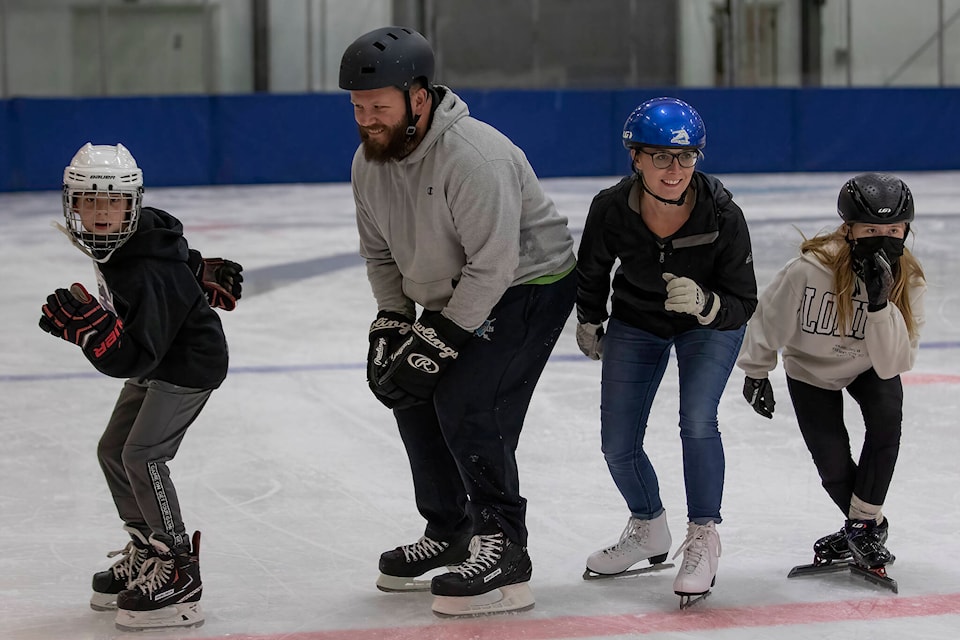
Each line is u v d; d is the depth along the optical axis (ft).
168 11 126.21
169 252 18.70
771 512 26.50
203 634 20.02
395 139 19.21
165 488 19.86
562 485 28.76
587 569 22.65
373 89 18.71
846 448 22.58
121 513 20.72
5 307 55.06
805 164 119.14
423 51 19.07
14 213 93.04
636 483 22.34
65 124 108.47
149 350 18.45
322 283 60.54
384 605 21.42
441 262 20.31
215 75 127.95
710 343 21.25
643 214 20.58
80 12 124.47
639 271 20.85
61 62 124.98
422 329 19.93
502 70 131.03
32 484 29.27
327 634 19.99
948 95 119.55
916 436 32.35
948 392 37.14
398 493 28.48
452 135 19.38
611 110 117.08
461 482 22.13
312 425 34.76
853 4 131.44
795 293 21.85
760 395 22.98
